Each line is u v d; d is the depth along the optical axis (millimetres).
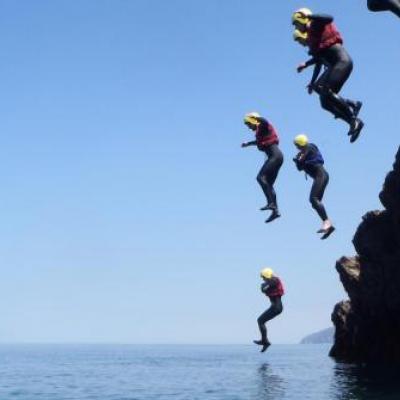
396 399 17500
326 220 10789
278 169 11805
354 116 9461
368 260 35969
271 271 33469
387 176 33906
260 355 65188
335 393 19234
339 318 41719
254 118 11914
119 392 21391
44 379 28391
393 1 8617
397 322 34906
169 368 35812
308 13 9688
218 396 19203
